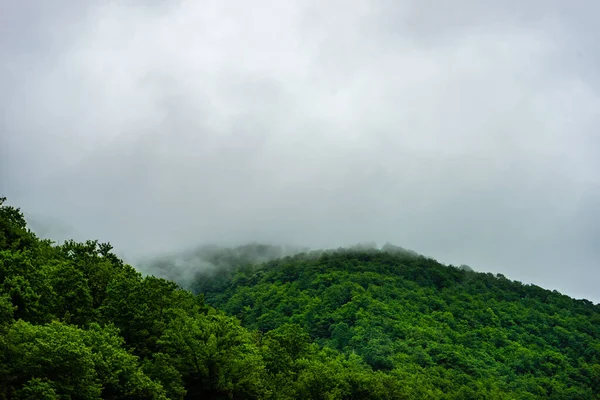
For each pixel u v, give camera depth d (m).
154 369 72.69
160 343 79.25
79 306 72.19
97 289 82.50
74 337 55.56
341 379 108.19
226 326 87.56
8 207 87.06
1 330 52.72
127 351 73.94
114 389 61.62
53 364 51.75
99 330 66.62
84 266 83.00
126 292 80.06
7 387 50.47
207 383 82.31
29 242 82.81
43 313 63.75
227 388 82.38
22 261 66.50
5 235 80.31
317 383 100.31
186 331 82.50
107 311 77.06
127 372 63.16
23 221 88.00
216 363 82.19
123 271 91.38
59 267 74.38
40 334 53.34
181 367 79.75
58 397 50.34
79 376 53.75
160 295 90.06
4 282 62.12
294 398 95.19
